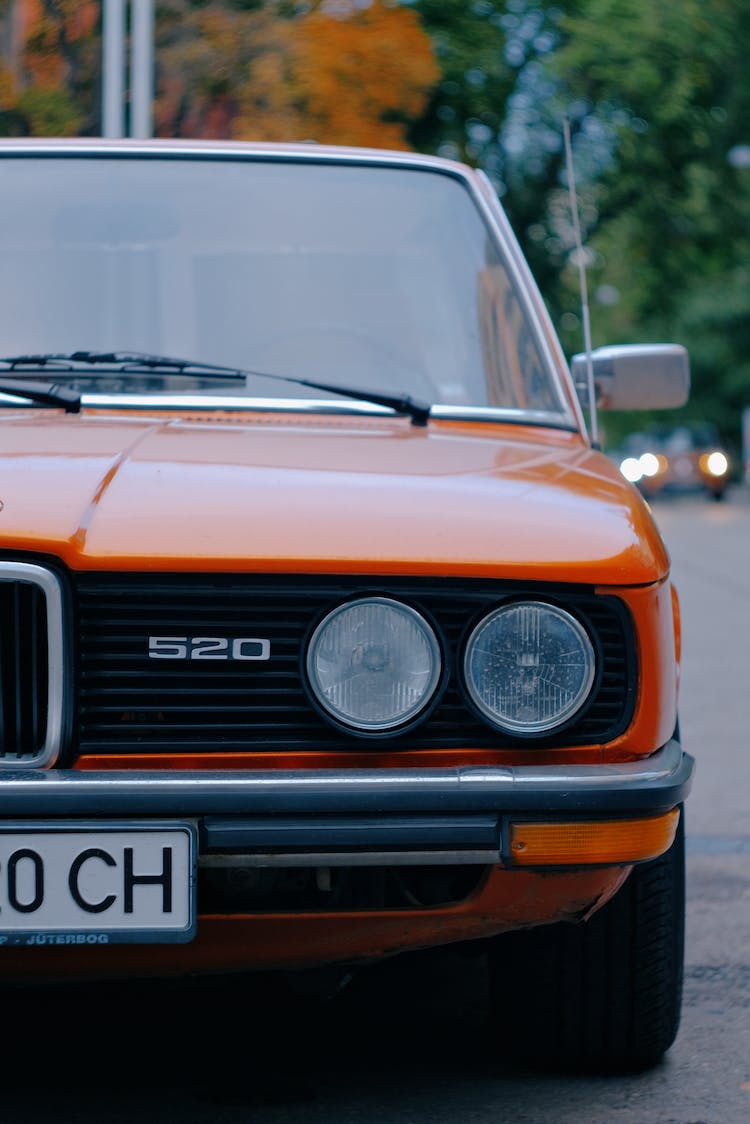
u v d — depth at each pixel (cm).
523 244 3011
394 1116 355
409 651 311
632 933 367
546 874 317
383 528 316
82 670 308
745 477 5472
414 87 1789
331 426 396
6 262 433
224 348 424
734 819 659
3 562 306
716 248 3475
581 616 314
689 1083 380
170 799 299
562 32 2917
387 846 306
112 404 392
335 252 445
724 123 3189
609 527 328
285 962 321
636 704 320
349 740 310
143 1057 390
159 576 308
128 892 301
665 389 459
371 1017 422
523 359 434
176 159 460
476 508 326
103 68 1371
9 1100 362
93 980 318
